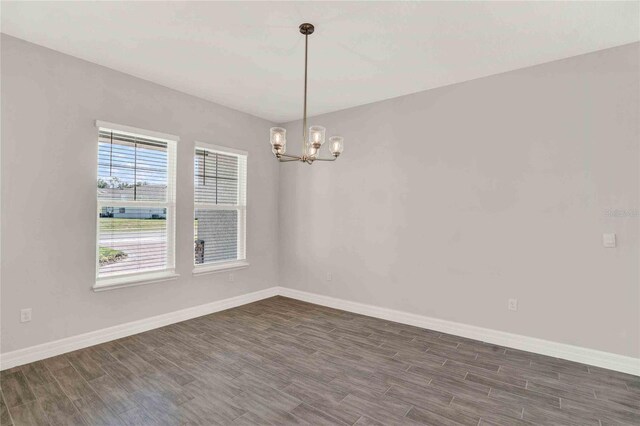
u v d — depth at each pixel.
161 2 2.27
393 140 4.03
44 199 2.89
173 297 3.84
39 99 2.87
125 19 2.48
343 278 4.46
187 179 3.96
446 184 3.64
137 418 2.07
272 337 3.43
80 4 2.29
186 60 3.13
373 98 4.07
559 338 3.01
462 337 3.49
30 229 2.82
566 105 2.99
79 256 3.10
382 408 2.20
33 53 2.83
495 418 2.10
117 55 3.04
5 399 2.26
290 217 5.04
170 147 3.84
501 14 2.36
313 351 3.10
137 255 3.56
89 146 3.16
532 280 3.15
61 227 2.99
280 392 2.38
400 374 2.66
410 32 2.62
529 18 2.41
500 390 2.43
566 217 2.99
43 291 2.89
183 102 3.91
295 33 2.65
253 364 2.82
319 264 4.71
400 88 3.76
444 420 2.08
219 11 2.37
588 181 2.90
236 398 2.30
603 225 2.83
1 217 2.68
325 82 3.60
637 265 2.70
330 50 2.92
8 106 2.71
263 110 4.56
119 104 3.36
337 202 4.52
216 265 4.34
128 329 3.43
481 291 3.42
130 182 3.51
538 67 3.13
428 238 3.76
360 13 2.38
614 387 2.48
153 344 3.22
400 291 3.96
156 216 3.72
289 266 5.06
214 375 2.62
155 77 3.51
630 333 2.72
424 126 3.80
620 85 2.77
